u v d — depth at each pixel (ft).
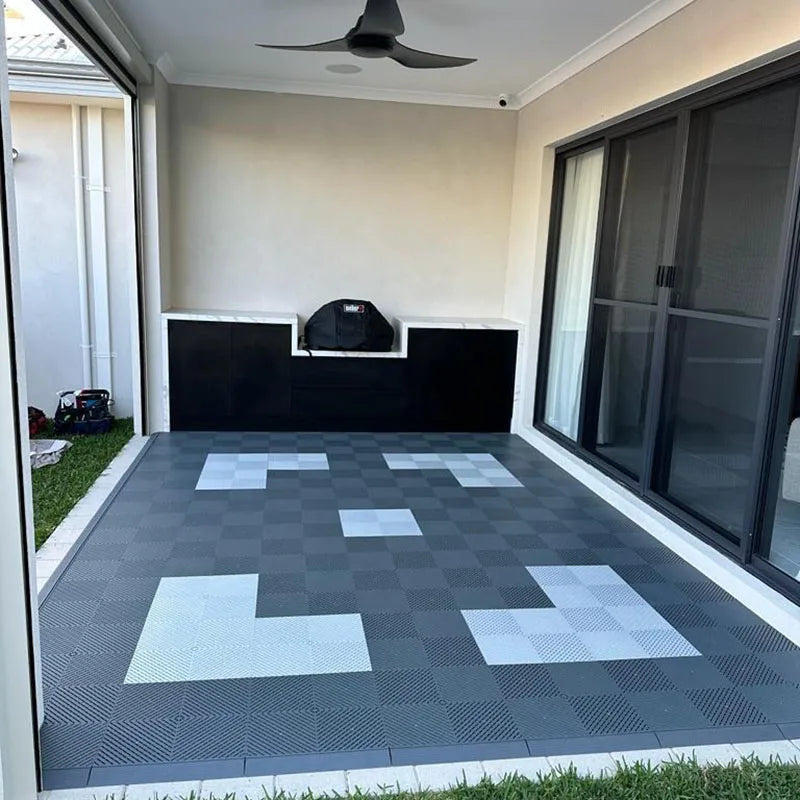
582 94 14.75
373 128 18.34
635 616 9.16
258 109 17.76
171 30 13.61
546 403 18.12
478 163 18.99
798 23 8.64
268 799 5.84
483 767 6.32
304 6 12.32
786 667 8.12
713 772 6.32
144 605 8.91
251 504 12.61
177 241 18.06
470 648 8.27
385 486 13.96
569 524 12.30
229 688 7.30
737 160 10.43
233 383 17.38
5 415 5.27
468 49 14.32
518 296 18.88
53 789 5.87
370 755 6.41
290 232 18.52
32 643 5.91
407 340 17.80
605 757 6.52
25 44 15.90
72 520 11.58
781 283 9.43
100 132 17.90
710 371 11.10
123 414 19.42
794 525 9.87
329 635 8.41
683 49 11.03
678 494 12.04
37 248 18.22
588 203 15.67
